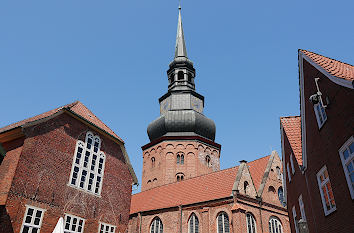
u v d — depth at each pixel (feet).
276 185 148.97
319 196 61.21
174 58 249.96
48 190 73.56
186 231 137.18
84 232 80.02
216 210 132.16
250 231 124.98
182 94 221.05
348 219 48.49
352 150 47.01
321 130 58.34
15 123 92.94
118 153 100.58
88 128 91.20
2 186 66.85
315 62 59.88
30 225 67.36
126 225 94.73
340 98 49.57
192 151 197.77
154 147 208.03
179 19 276.62
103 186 90.63
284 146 94.84
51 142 77.97
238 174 137.39
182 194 154.30
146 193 177.68
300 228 58.03
